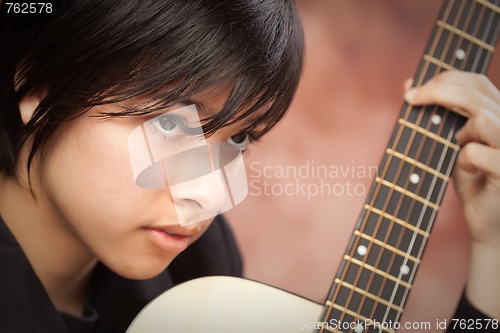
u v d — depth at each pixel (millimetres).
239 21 1246
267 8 1283
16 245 1464
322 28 3184
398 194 1450
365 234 1442
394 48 3184
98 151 1307
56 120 1318
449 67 1474
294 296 1443
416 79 1472
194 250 1972
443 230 3090
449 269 3068
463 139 1467
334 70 3160
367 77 3170
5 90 1402
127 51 1240
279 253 3057
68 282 1645
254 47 1255
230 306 1420
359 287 1436
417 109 1472
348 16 3197
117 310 1775
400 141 1460
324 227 3068
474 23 1498
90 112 1298
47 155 1357
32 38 1350
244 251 3043
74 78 1289
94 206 1344
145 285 1806
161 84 1229
